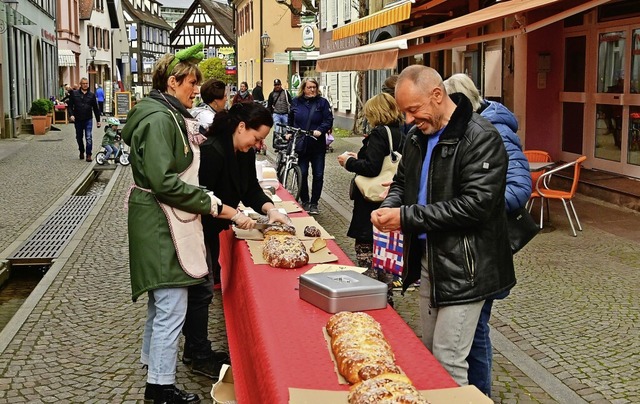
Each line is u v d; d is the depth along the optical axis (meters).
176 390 4.68
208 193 4.40
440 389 2.87
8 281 8.45
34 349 5.81
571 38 13.43
